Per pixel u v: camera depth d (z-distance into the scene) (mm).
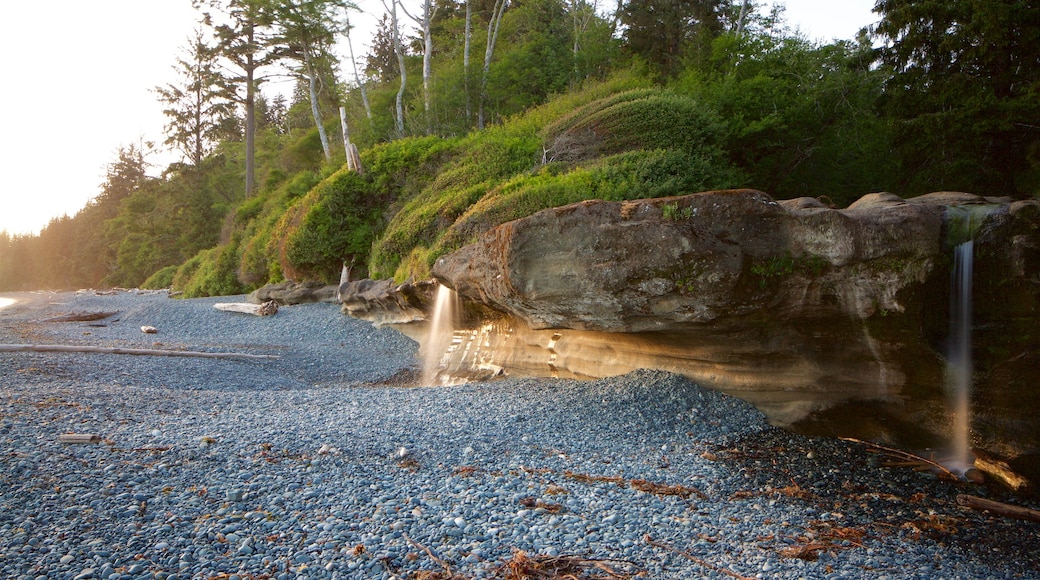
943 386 8266
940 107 18188
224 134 61500
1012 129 16625
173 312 22203
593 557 5234
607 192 14922
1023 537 6262
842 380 9094
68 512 5273
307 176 32188
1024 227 7473
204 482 6152
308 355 16594
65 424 7789
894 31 18891
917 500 7078
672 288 8969
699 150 17734
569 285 9805
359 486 6387
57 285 83812
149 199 60281
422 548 5113
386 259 19469
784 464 8055
